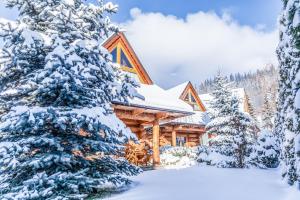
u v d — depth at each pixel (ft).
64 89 23.91
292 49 25.40
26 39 22.80
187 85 96.89
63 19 25.50
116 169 27.63
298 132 24.86
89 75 23.84
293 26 21.45
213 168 43.09
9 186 23.43
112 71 27.55
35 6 26.96
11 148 20.61
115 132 24.59
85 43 25.53
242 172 38.19
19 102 25.27
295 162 25.48
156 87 60.75
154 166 50.72
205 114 95.96
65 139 25.20
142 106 46.01
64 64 22.86
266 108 155.12
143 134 60.59
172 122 80.07
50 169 24.09
